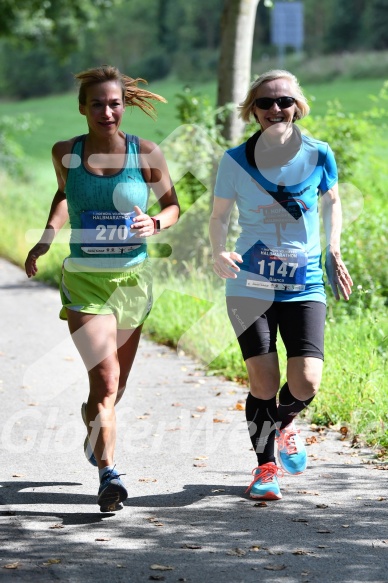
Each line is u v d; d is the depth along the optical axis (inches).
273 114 558.9
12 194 2357.3
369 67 5319.9
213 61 6899.6
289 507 561.6
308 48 6545.3
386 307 994.1
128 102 579.2
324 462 647.8
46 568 474.0
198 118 1296.8
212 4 7273.6
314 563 478.3
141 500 576.7
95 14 3885.3
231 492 590.6
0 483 610.2
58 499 579.2
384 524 531.8
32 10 3533.5
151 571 470.6
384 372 771.4
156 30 7662.4
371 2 6259.8
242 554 490.3
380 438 682.2
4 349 1029.8
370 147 1343.5
